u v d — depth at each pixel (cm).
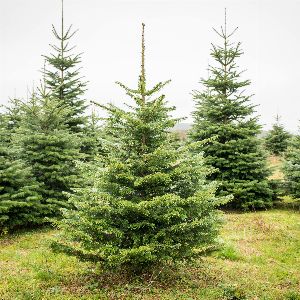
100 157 985
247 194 2047
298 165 2025
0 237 1538
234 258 1299
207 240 965
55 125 1941
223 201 984
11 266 1152
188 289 958
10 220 1573
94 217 944
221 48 2173
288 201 2388
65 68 2323
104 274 1045
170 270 1083
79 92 2320
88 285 966
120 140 1020
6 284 988
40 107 1816
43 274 1045
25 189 1583
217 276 1090
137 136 1009
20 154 1736
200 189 1009
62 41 2300
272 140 3700
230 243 1437
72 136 1888
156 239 939
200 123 2219
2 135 1720
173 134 1060
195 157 1002
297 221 1833
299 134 2283
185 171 983
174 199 878
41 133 1777
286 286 1032
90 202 963
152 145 1012
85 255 968
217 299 906
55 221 937
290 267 1210
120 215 970
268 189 2069
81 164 1000
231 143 2073
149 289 927
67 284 990
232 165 2080
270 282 1059
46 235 1575
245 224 1791
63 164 1752
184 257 994
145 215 936
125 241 955
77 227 958
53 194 1775
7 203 1510
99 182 953
